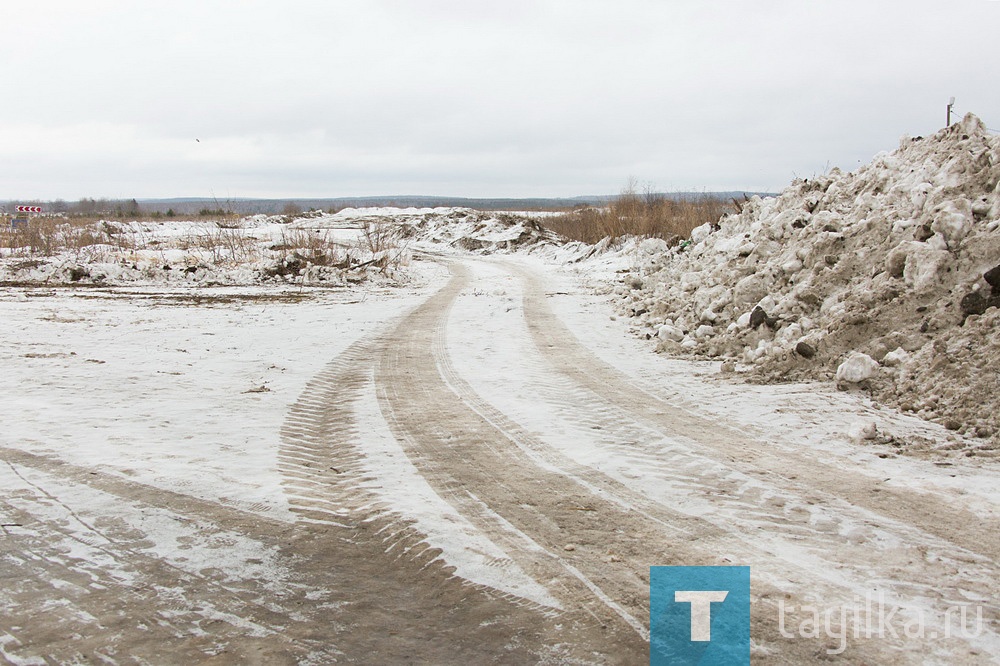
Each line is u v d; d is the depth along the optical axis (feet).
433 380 30.81
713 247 55.57
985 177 31.19
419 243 180.34
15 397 24.48
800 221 42.86
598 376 31.78
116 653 10.50
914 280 29.22
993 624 11.45
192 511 15.52
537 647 10.96
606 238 109.81
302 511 15.79
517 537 14.74
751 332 35.35
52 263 80.28
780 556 13.93
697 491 17.48
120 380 27.89
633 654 10.76
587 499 16.93
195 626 11.29
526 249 147.33
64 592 12.16
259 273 83.71
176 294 68.03
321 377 30.96
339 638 11.12
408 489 17.44
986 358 23.94
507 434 22.45
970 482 17.89
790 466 19.39
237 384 28.58
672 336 40.19
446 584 12.81
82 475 17.26
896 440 21.24
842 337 29.40
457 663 10.55
